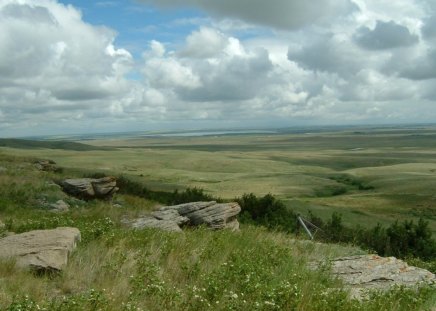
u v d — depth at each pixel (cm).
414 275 1310
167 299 862
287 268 1182
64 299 777
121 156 19375
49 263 1050
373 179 13025
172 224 2184
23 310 710
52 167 4712
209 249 1294
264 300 847
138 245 1365
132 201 3328
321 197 10138
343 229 2845
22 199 2806
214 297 873
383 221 6088
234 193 9769
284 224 2739
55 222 1808
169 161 17975
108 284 957
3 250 1127
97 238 1422
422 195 9469
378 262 1391
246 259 1216
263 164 18075
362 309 880
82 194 3148
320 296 899
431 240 2589
